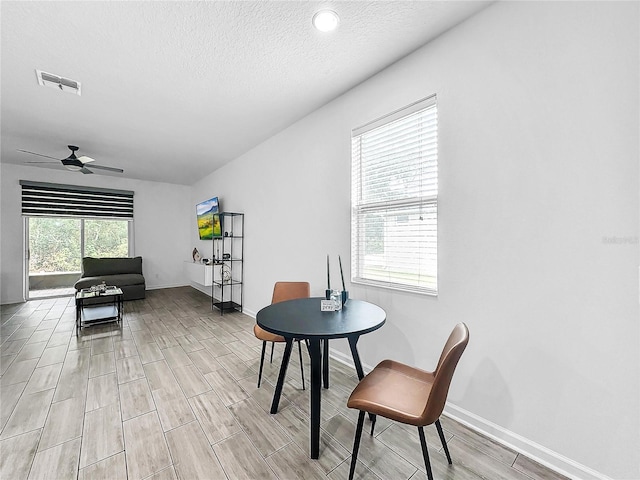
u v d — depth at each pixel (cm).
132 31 180
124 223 627
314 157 299
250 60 212
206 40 189
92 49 197
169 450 155
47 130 343
